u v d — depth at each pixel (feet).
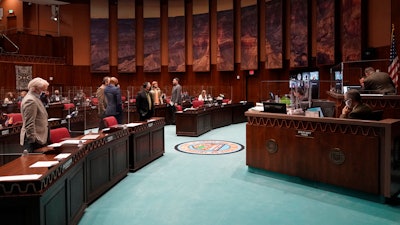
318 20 35.60
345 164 13.85
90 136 14.34
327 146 14.43
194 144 25.95
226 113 38.01
